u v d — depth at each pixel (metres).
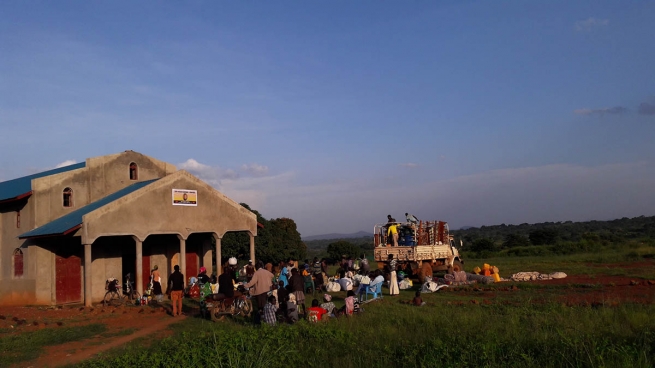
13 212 25.88
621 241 56.47
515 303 17.02
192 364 10.41
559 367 8.66
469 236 133.12
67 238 25.06
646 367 8.23
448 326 12.38
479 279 24.98
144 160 29.19
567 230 131.75
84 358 13.52
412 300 18.84
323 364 10.02
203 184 27.09
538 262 37.94
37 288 23.94
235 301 18.20
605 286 20.94
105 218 22.75
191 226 26.25
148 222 24.36
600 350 8.98
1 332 16.84
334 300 21.84
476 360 9.05
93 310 21.12
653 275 24.31
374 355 10.23
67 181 25.50
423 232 29.02
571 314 12.97
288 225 62.47
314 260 28.78
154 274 24.41
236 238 48.41
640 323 11.54
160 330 16.97
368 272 25.88
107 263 25.94
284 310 15.35
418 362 9.54
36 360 13.64
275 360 10.40
